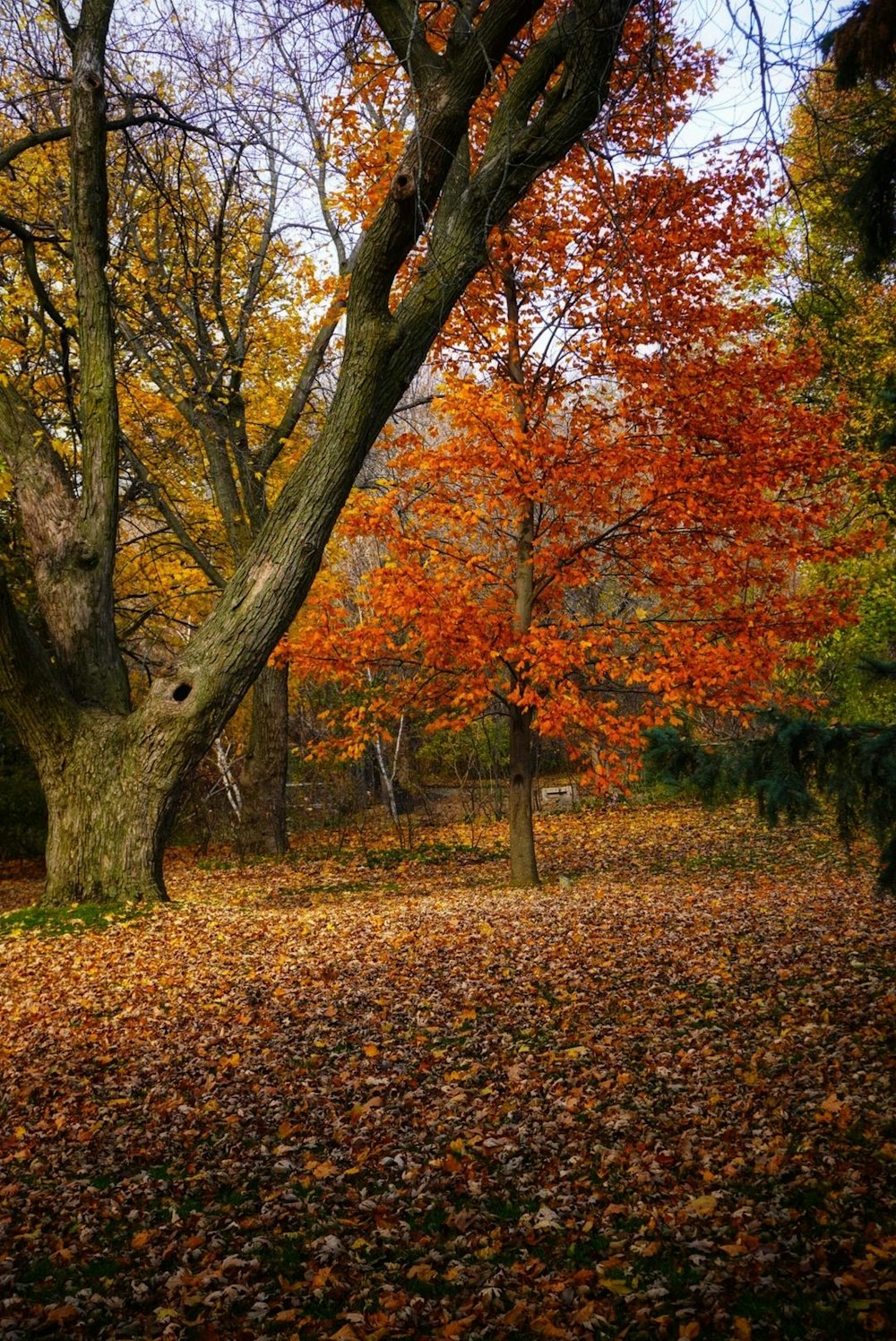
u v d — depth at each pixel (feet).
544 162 26.86
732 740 13.74
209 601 68.13
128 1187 14.93
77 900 34.04
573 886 42.11
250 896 42.80
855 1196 12.84
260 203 50.42
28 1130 17.11
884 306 43.55
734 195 34.06
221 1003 23.73
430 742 78.18
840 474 37.63
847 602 37.11
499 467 35.53
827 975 23.29
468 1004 23.06
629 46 28.58
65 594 35.40
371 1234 13.14
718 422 34.94
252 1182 14.90
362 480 57.98
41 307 38.34
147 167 38.29
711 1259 11.76
